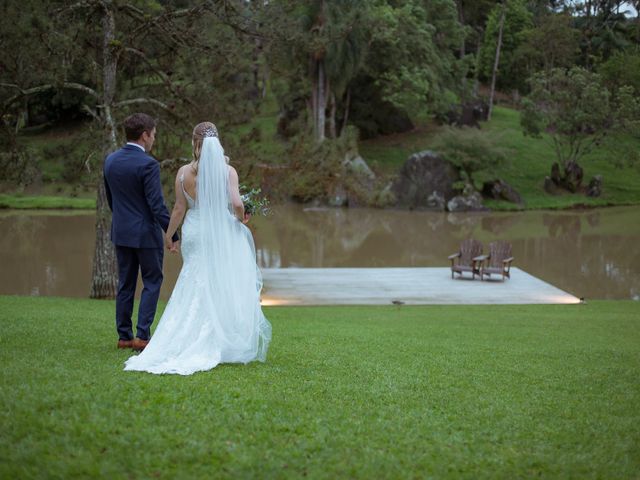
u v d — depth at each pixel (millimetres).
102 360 5402
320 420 4184
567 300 17969
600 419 4781
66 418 3881
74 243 28844
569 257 28031
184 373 5035
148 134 5691
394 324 12438
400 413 4520
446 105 58781
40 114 47156
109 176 5613
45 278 21812
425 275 21812
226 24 17141
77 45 15680
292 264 26172
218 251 5441
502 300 17891
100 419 3869
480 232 35594
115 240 5703
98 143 16266
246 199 5703
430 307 16500
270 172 17688
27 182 17484
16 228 32969
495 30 74062
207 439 3742
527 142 58531
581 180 50969
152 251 5746
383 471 3523
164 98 17562
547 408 4988
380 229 36406
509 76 74812
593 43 76125
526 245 31188
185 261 5480
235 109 17594
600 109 48844
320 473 3445
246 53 17203
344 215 42156
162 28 16375
